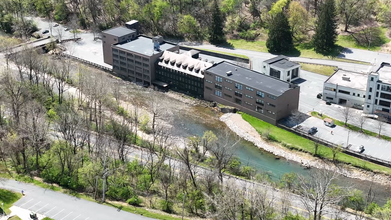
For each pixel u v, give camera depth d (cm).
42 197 15612
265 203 15275
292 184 18312
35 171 17125
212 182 16975
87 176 16488
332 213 16212
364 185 19100
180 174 17550
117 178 16875
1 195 15500
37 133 17462
